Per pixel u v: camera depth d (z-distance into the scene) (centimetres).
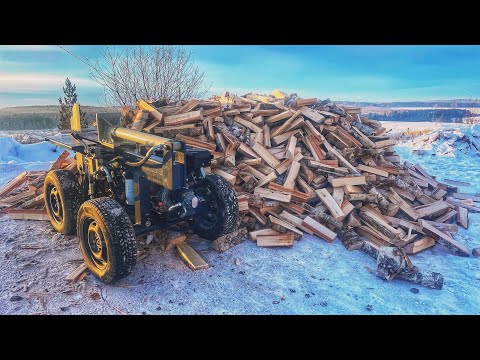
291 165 550
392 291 369
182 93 1146
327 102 708
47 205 479
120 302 328
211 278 373
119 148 409
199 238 454
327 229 478
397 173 616
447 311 337
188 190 372
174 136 550
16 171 812
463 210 596
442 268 430
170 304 328
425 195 605
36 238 450
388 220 516
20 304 316
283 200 496
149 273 376
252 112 628
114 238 326
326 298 350
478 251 464
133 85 1092
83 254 369
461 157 1140
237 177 530
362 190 540
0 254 404
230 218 414
